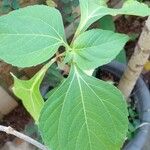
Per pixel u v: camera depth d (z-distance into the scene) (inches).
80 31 13.7
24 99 14.1
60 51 26.1
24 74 32.0
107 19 31.7
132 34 37.0
